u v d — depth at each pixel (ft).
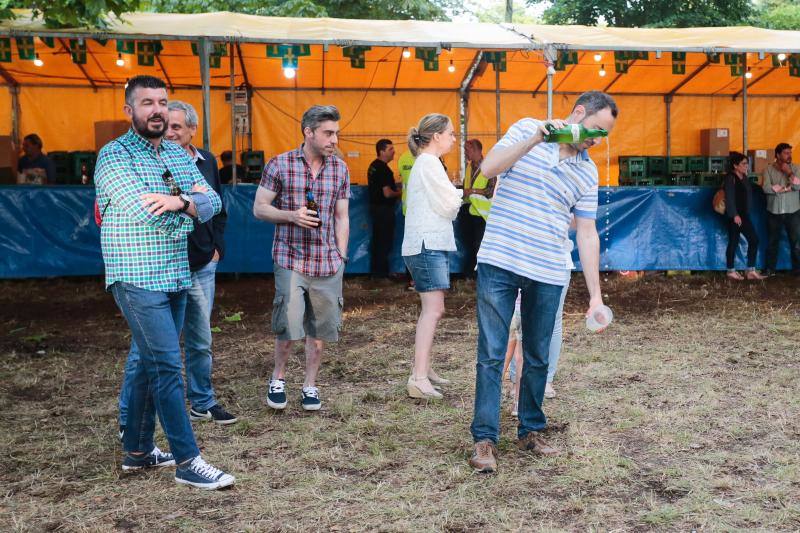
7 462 13.39
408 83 46.03
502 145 12.27
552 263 12.53
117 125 42.01
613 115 12.38
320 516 11.10
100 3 28.17
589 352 21.45
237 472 12.76
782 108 50.21
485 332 12.67
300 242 15.49
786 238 39.55
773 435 14.38
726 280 37.04
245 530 10.63
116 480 12.48
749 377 18.70
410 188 16.96
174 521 10.98
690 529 10.58
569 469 12.71
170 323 11.68
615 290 33.83
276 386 16.33
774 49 35.32
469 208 35.76
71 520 11.05
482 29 36.40
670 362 20.29
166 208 11.03
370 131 47.26
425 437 14.49
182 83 45.09
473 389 17.97
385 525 10.77
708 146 48.26
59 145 44.86
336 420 15.66
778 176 38.22
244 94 43.80
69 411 16.46
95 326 26.78
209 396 15.48
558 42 34.40
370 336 24.44
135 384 12.41
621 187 38.04
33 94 44.29
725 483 12.02
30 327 26.55
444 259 16.93
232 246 36.70
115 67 42.06
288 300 15.53
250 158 42.93
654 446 13.85
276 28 34.55
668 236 38.55
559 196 12.40
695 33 38.27
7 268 35.32
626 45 34.60
